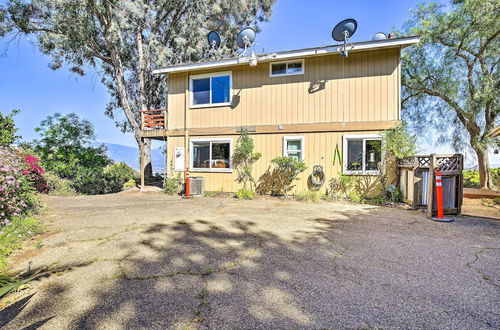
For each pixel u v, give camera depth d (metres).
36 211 6.37
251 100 10.37
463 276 2.97
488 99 10.51
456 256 3.60
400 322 2.12
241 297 2.51
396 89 8.69
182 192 11.07
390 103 8.73
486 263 3.36
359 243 4.18
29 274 3.03
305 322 2.11
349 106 9.16
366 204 8.08
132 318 2.17
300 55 9.25
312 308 2.31
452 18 10.95
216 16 17.61
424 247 3.98
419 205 7.06
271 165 10.02
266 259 3.49
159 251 3.80
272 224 5.44
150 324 2.09
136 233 4.73
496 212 6.86
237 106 10.55
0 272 3.04
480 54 11.05
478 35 10.71
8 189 5.10
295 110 9.80
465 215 6.30
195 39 16.69
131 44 16.58
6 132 10.23
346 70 9.23
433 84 12.23
